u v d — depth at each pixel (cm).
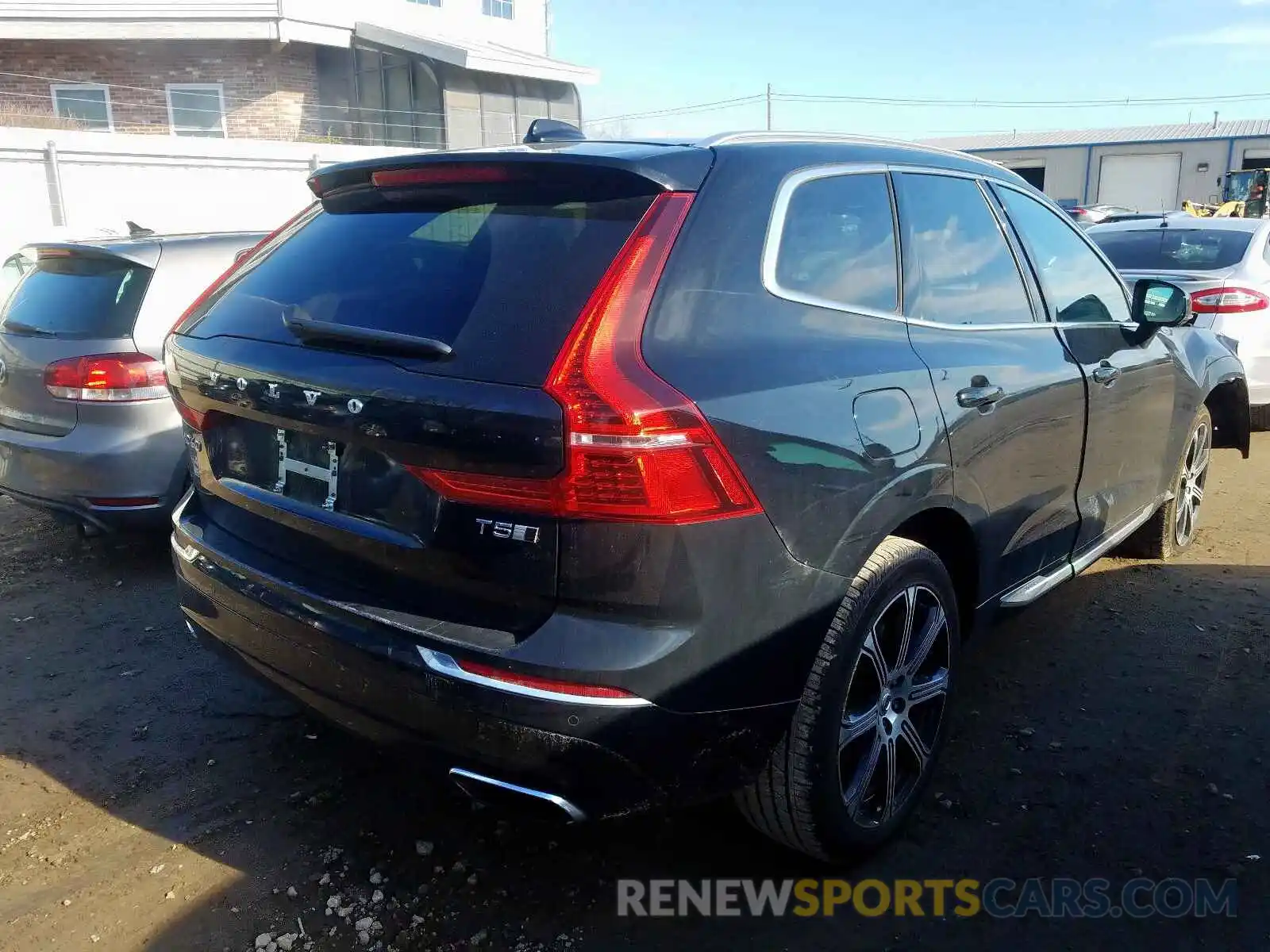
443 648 218
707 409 212
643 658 207
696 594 211
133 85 2012
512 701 209
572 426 201
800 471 228
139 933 249
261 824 293
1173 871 273
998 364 304
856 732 260
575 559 206
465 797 307
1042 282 355
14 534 550
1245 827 290
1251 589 461
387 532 230
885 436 252
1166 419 432
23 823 293
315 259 275
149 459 457
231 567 266
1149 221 810
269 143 1705
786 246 254
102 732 343
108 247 467
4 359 482
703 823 295
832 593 240
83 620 435
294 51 2098
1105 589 464
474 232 247
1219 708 356
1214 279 689
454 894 264
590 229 231
